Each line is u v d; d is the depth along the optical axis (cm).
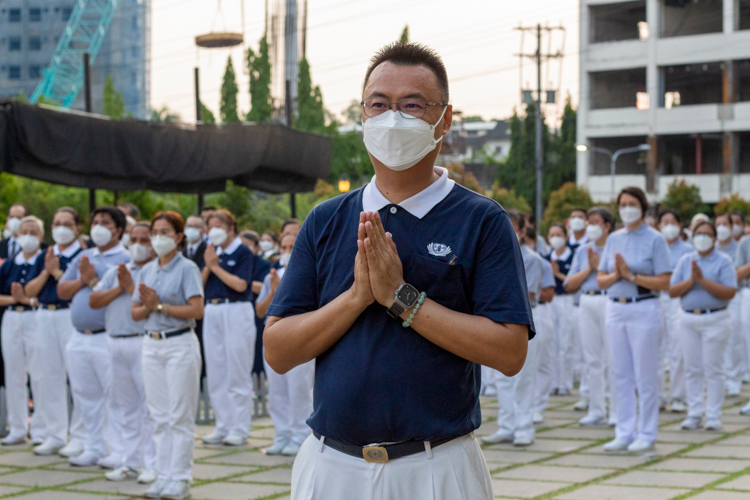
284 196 2747
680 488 555
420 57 230
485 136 8700
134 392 620
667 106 3906
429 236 225
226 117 4094
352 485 227
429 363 219
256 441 778
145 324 561
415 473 222
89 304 621
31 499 557
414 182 230
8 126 823
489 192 4519
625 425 688
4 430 830
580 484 576
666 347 956
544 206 4938
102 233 653
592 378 820
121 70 6650
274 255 1080
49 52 6944
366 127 227
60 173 875
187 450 562
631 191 658
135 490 582
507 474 613
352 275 229
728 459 645
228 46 2077
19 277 750
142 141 952
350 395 222
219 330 760
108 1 6600
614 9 3922
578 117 4000
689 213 3484
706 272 772
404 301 214
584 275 805
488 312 220
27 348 747
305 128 3934
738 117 3688
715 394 778
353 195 239
